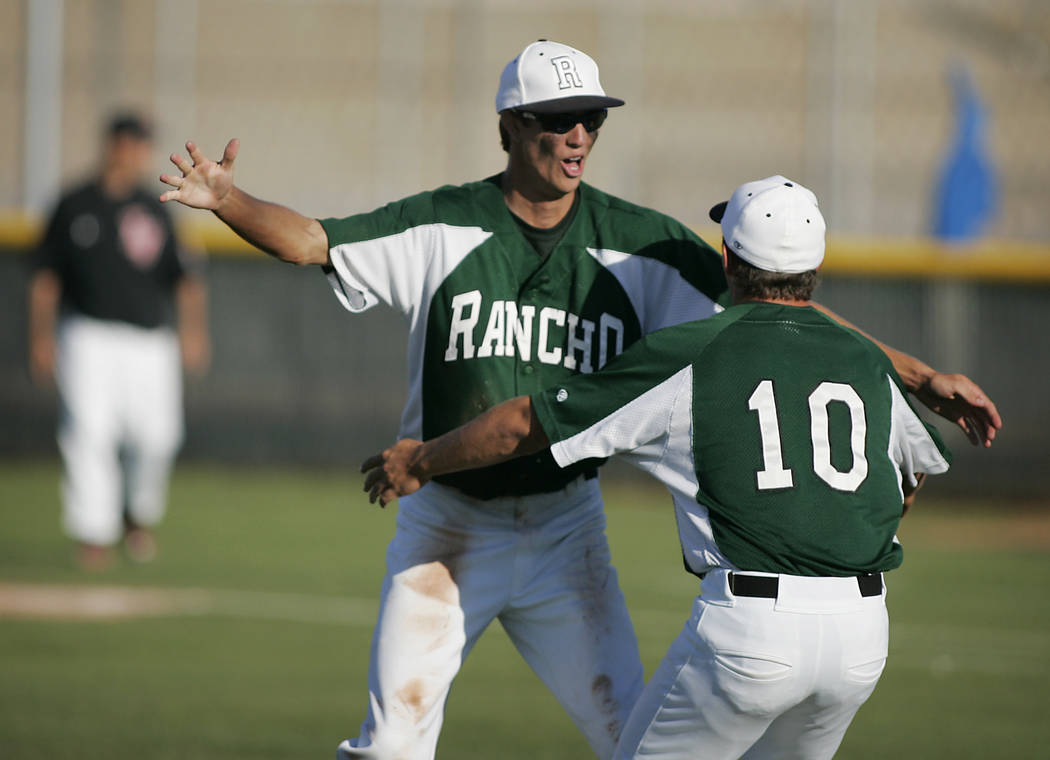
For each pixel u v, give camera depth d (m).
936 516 39.66
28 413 43.88
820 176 54.47
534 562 13.61
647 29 60.16
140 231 31.05
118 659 22.59
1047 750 18.39
